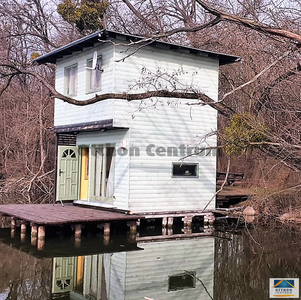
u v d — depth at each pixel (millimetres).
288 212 16922
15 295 8453
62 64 18031
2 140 30141
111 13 29031
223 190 21094
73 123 16938
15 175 28219
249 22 9312
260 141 12266
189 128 16297
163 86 15633
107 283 9250
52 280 9430
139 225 15211
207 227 16469
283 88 14008
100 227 14734
